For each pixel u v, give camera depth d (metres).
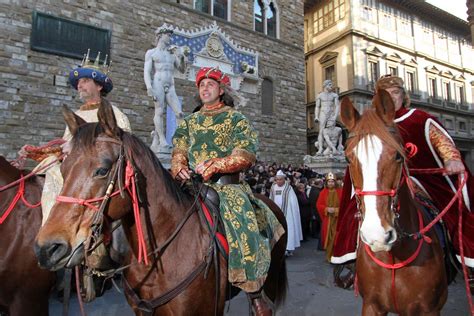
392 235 2.03
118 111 2.92
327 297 5.64
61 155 2.97
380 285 2.62
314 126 30.66
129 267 2.29
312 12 31.56
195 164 2.68
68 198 1.82
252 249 2.42
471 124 36.75
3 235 2.90
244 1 17.75
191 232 2.36
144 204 2.19
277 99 18.70
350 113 2.41
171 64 9.90
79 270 2.80
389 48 30.20
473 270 2.99
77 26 12.59
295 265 7.96
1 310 3.10
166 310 2.22
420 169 2.94
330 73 29.64
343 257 3.03
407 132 2.97
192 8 15.66
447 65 34.84
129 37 13.83
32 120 11.58
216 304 2.31
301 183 11.91
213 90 2.75
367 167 2.10
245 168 2.49
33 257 2.91
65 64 12.27
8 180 3.10
